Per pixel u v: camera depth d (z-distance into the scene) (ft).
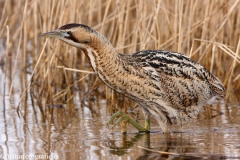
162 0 46.68
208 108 41.29
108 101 45.01
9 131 34.37
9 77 52.90
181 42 42.65
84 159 27.78
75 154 28.81
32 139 32.24
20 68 56.49
